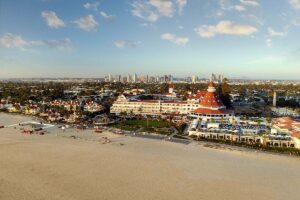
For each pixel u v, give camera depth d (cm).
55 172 9275
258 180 8806
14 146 12500
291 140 12925
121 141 13750
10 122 19000
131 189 7994
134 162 10388
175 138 14425
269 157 11262
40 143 13175
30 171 9344
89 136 14862
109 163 10231
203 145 13050
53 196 7531
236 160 10806
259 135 13650
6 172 9244
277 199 7544
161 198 7462
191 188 8125
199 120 17012
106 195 7600
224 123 16350
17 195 7569
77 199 7362
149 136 14938
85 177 8856
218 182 8594
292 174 9369
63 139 14125
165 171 9481
